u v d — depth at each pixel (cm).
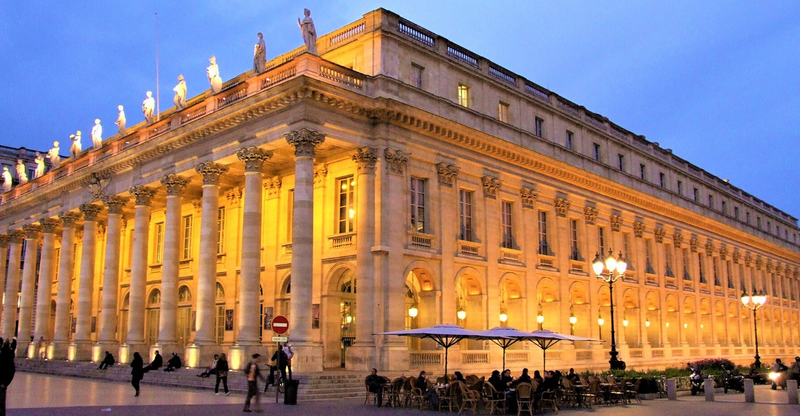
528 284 4350
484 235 4109
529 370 4156
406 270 3569
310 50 3466
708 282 6550
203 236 3788
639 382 3158
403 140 3688
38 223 5762
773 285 8200
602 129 5472
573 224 4962
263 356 3406
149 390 3197
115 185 4722
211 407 2481
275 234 4091
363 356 3388
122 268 5331
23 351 5559
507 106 4512
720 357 6244
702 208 6794
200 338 3697
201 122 3847
